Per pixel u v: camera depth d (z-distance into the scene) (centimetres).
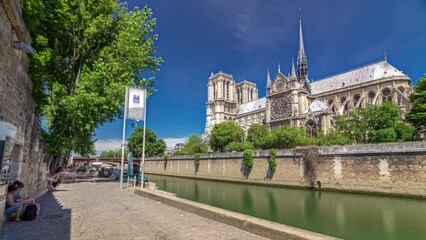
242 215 1048
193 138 13400
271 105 12500
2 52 943
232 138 10519
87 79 2939
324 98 11881
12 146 947
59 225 1055
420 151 3478
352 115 6353
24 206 1145
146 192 1948
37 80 2692
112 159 9544
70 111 2789
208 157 7594
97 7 3186
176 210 1393
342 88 11312
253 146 8756
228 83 17938
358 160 4100
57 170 3228
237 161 6469
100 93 3012
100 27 3145
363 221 2541
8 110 1061
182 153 12062
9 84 1054
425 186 3388
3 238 862
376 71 10894
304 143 6869
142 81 3453
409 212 2808
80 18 3108
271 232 852
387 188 3725
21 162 1330
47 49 2712
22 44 1067
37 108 2820
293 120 10931
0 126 864
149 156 11850
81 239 861
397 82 9869
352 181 4125
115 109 3061
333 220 2619
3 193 917
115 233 935
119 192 2288
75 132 3053
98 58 3266
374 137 5488
